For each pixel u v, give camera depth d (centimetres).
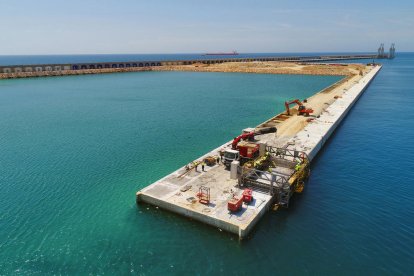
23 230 2475
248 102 8475
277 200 2902
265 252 2222
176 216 2659
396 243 2347
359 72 15538
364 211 2802
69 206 2852
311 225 2570
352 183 3394
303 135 4744
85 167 3784
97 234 2422
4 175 3544
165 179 3161
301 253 2219
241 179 2961
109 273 2008
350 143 4888
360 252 2241
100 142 4803
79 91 10475
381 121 6397
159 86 11988
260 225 2555
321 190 3219
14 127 5684
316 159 4166
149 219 2623
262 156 3575
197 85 12331
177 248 2253
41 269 2045
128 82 13350
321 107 7194
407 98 9338
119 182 3356
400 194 3128
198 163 3506
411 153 4375
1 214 2709
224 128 5700
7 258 2147
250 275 1998
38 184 3309
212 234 2414
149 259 2141
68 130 5497
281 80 14112
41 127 5694
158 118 6500
